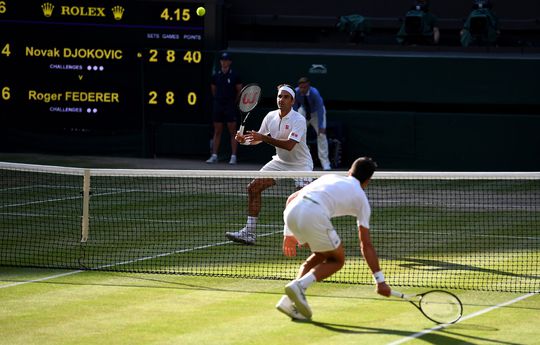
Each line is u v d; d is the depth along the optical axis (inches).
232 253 487.2
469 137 837.8
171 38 860.6
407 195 703.7
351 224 576.4
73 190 707.4
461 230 564.1
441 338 330.3
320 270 351.6
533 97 830.5
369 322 351.9
